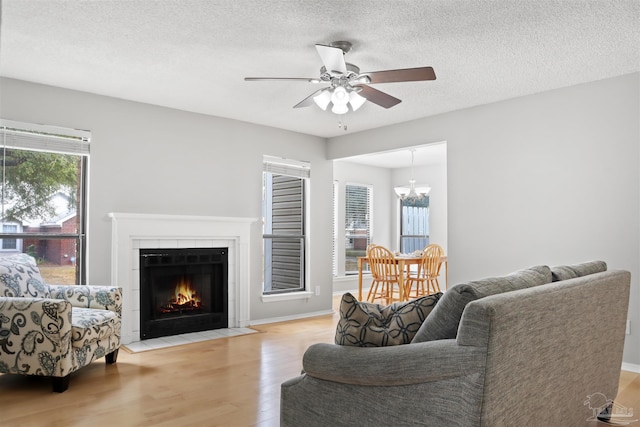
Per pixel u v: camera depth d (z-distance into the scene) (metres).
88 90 4.50
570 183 4.30
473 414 1.70
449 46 3.42
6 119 4.12
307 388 2.21
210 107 5.09
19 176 4.28
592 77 4.09
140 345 4.62
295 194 6.39
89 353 3.52
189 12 2.91
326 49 2.85
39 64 3.81
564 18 2.98
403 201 9.48
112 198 4.69
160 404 3.05
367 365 1.97
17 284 3.59
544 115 4.48
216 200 5.43
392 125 5.78
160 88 4.43
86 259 4.57
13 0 2.75
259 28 3.13
